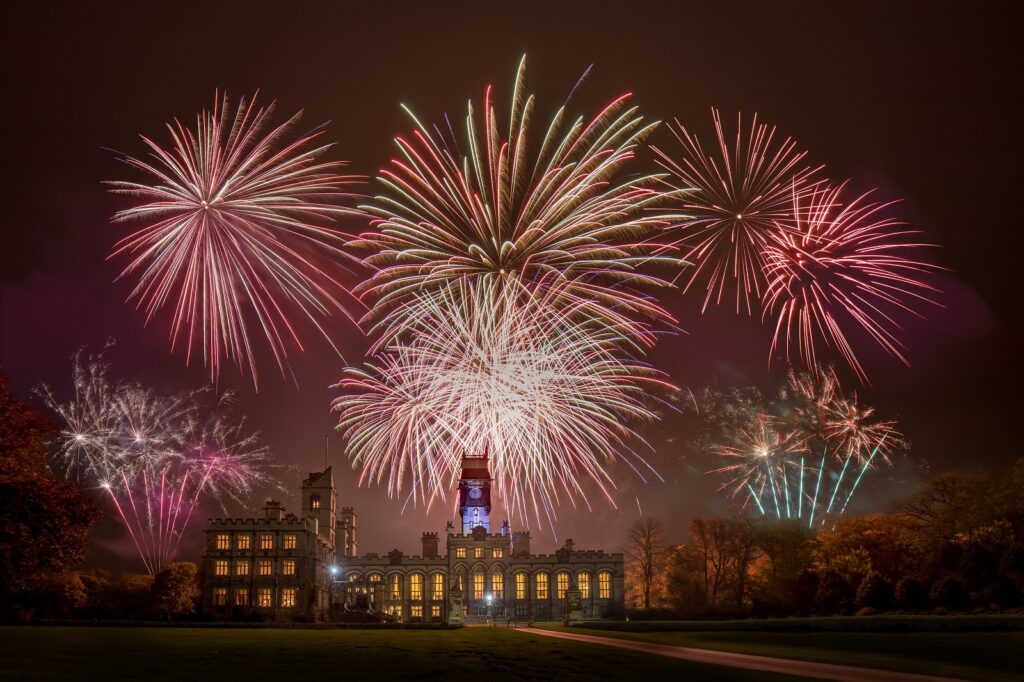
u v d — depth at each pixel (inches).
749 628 2999.5
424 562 5900.6
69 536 2206.0
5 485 2084.2
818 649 2349.9
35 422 2415.1
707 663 1967.3
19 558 2192.4
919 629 2640.3
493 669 1765.5
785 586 4227.4
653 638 2753.4
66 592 3659.0
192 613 4473.4
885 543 4094.5
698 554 4857.3
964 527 3646.7
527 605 5787.4
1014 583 2997.0
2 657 1685.5
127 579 4985.2
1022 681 1747.0
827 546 4220.0
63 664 1617.9
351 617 5007.4
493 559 5851.4
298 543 4936.0
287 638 2330.2
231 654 1886.1
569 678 1676.9
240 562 4909.0
